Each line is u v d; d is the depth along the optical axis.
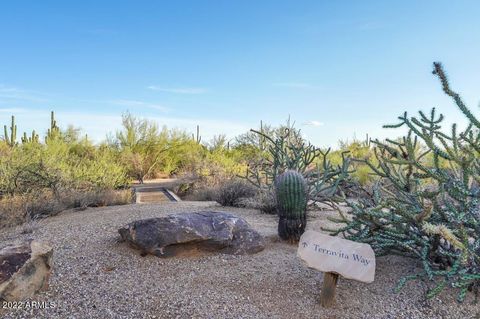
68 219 6.88
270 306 3.48
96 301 3.51
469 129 3.93
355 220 4.19
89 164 13.19
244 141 20.47
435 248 3.94
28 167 9.88
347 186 7.62
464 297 3.55
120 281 3.94
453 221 3.62
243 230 4.92
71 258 4.54
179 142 19.59
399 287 3.52
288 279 4.01
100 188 10.72
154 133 18.81
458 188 3.68
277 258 4.61
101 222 6.27
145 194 12.29
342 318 3.32
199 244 4.68
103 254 4.67
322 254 3.53
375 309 3.45
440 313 3.38
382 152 4.61
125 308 3.40
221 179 12.28
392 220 4.02
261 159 12.29
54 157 11.85
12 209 7.04
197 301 3.53
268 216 7.30
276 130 17.02
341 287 3.84
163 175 18.67
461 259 3.21
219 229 4.79
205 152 19.39
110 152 17.48
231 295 3.66
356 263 3.42
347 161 7.34
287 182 5.15
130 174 16.66
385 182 5.96
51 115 23.95
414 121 3.88
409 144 3.93
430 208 3.54
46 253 3.69
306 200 5.31
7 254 3.50
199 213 5.05
